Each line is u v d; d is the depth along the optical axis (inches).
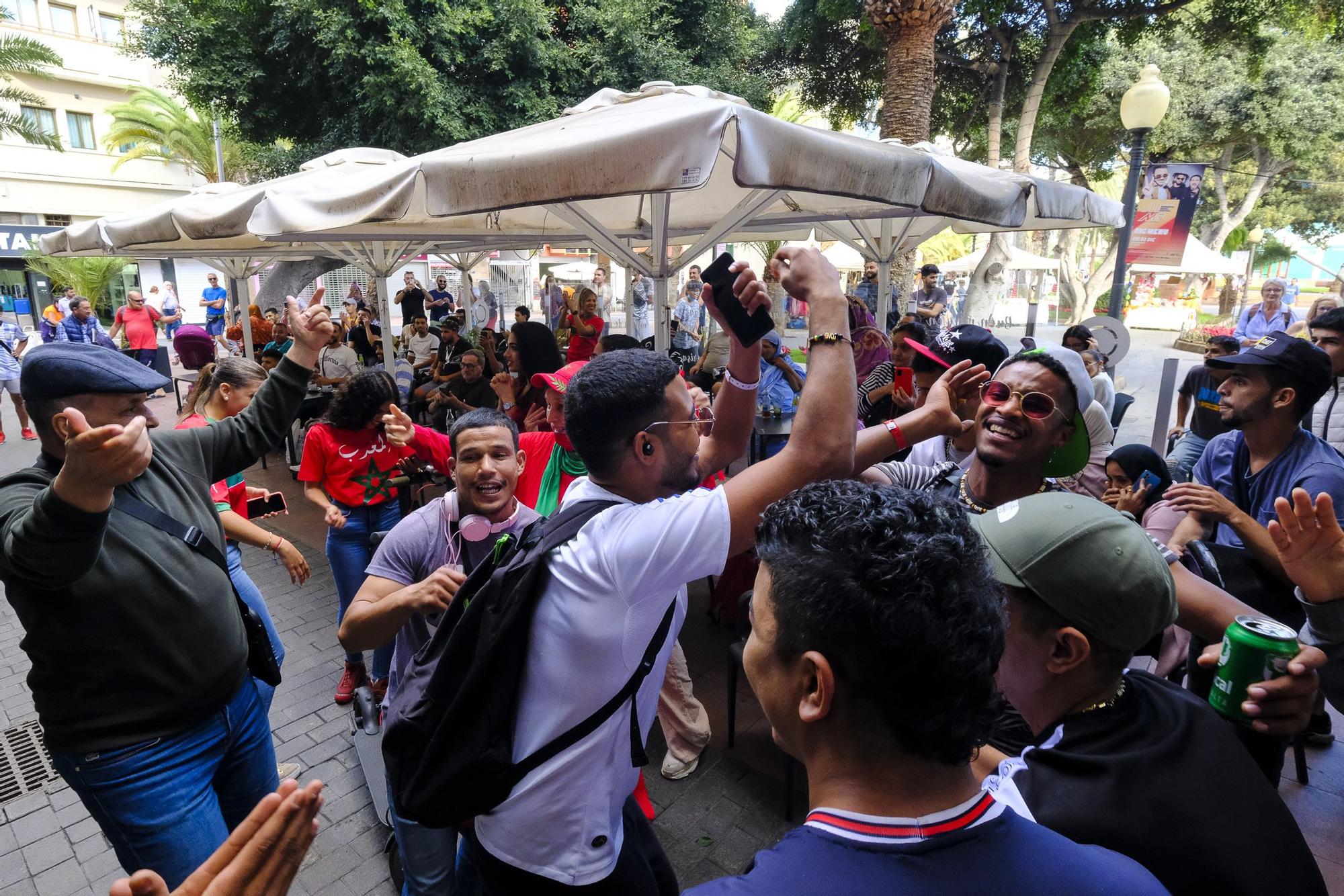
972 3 478.3
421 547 83.0
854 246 275.6
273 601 191.0
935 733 30.0
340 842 108.7
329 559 141.9
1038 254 993.5
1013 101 601.9
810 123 865.5
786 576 32.5
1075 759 39.3
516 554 51.7
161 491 73.7
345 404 133.8
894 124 391.5
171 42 472.1
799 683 32.4
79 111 1051.9
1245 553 85.7
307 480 137.9
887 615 29.3
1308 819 107.7
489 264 808.9
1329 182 1014.4
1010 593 43.8
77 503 54.7
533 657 49.6
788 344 394.0
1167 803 37.0
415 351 412.8
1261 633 49.4
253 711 82.8
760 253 629.3
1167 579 41.8
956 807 30.9
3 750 132.0
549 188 110.0
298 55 460.4
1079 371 76.9
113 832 70.8
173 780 71.4
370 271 275.0
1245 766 40.2
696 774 121.6
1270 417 96.3
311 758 127.4
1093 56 581.3
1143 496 109.7
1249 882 35.7
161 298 780.0
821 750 32.7
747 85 578.2
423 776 51.3
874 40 525.7
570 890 54.1
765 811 113.3
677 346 438.0
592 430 49.0
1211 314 1102.4
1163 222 416.2
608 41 513.3
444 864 81.3
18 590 64.9
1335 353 133.6
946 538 31.4
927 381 117.9
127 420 68.2
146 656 69.0
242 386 124.6
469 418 85.3
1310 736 125.6
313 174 186.9
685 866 103.1
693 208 231.5
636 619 47.3
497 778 50.5
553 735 50.5
